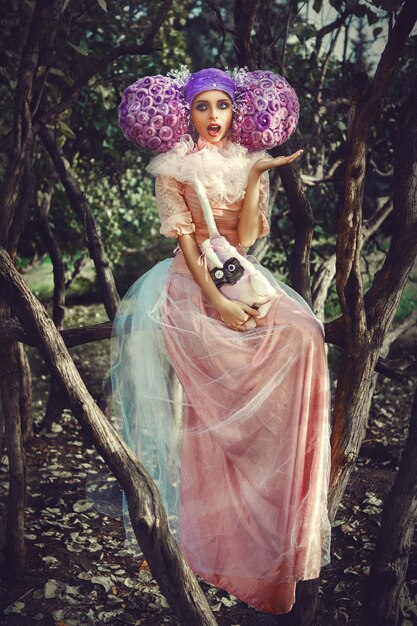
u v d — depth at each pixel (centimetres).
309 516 289
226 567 302
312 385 294
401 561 372
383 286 350
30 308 319
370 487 551
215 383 301
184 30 1020
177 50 751
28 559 450
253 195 302
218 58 519
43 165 688
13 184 398
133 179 933
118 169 829
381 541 376
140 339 321
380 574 372
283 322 294
